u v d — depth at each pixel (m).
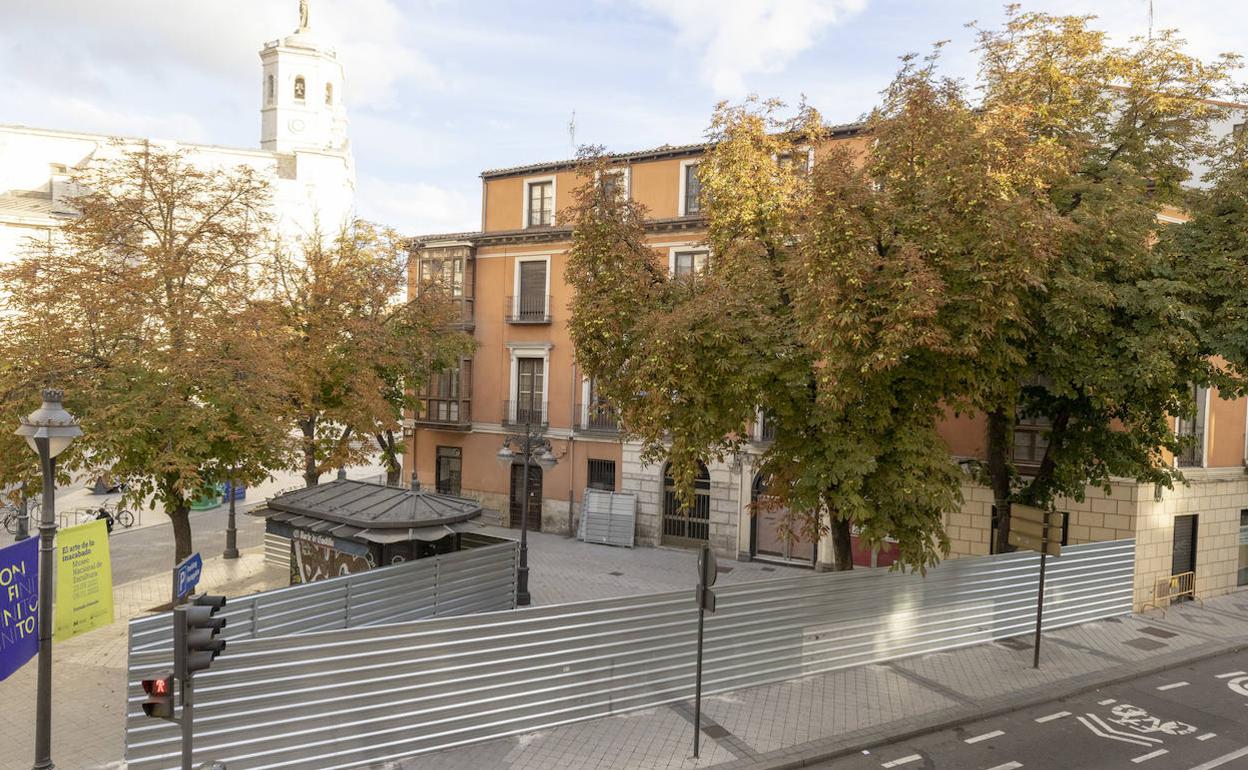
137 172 15.60
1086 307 12.34
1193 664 14.16
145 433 13.39
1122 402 13.94
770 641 12.33
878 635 13.45
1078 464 14.90
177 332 14.28
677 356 11.94
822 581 12.85
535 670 10.33
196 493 14.48
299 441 16.78
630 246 14.37
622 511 25.39
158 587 18.03
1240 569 19.73
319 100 55.81
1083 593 16.22
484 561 14.81
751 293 12.46
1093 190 13.17
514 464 28.12
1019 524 14.05
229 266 16.86
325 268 20.72
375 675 9.27
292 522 15.35
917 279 9.98
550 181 27.61
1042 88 14.56
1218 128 19.83
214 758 8.42
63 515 26.86
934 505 11.20
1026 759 10.18
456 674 9.78
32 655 9.98
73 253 16.80
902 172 11.81
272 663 8.70
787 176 14.32
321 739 8.97
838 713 11.30
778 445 12.67
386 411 20.45
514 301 27.95
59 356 13.47
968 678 12.84
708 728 10.66
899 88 12.40
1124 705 12.10
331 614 11.53
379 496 15.43
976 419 18.25
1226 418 19.22
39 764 8.59
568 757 9.67
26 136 43.19
